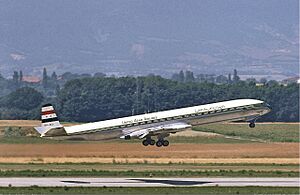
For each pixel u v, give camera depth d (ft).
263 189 577.02
